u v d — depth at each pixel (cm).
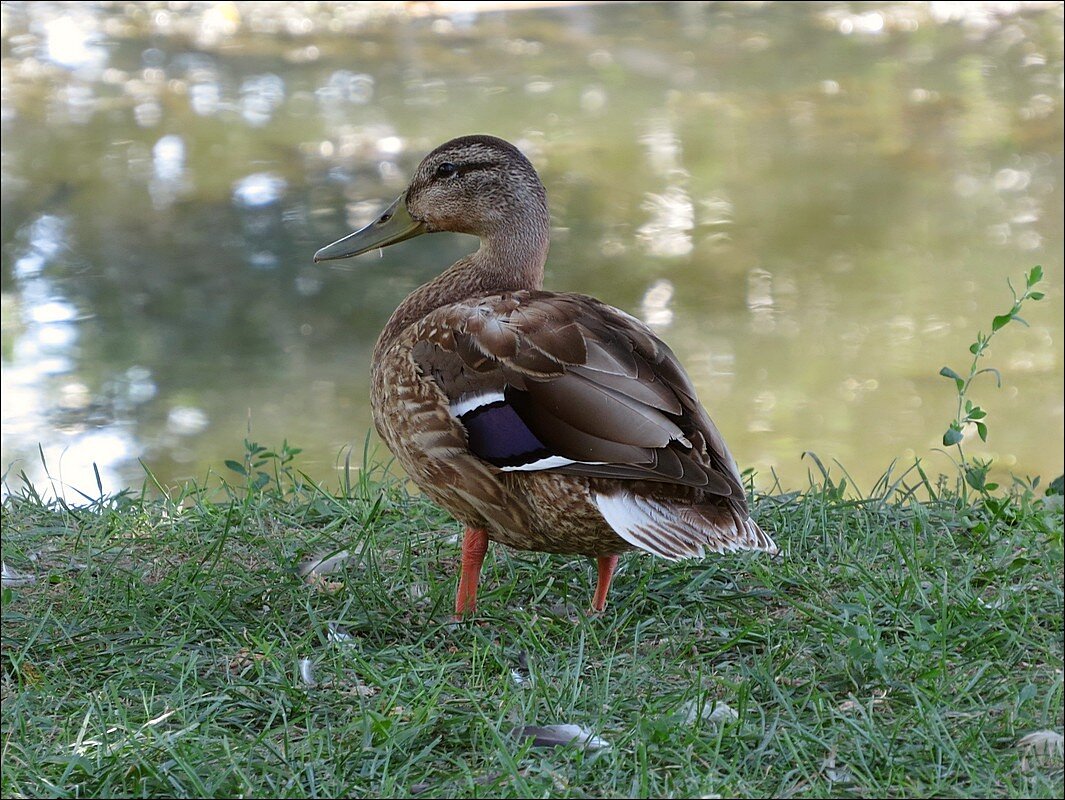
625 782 496
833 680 566
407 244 1791
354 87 2453
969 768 495
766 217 1822
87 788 502
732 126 2244
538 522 609
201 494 813
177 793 495
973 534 712
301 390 1327
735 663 593
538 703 550
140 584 674
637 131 2191
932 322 1509
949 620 610
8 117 2280
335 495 818
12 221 1794
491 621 641
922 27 2883
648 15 3031
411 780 505
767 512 748
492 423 602
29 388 1331
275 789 495
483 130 2189
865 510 752
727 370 1397
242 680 582
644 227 1789
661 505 576
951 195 1908
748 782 495
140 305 1549
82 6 3077
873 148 2114
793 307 1542
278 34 2859
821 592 659
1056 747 507
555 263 1681
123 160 2058
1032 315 1528
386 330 711
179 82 2491
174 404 1284
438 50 2725
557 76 2522
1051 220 1798
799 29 2894
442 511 786
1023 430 1267
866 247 1725
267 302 1562
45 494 846
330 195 1891
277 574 688
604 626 634
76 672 599
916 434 1259
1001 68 2534
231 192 1903
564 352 592
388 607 650
